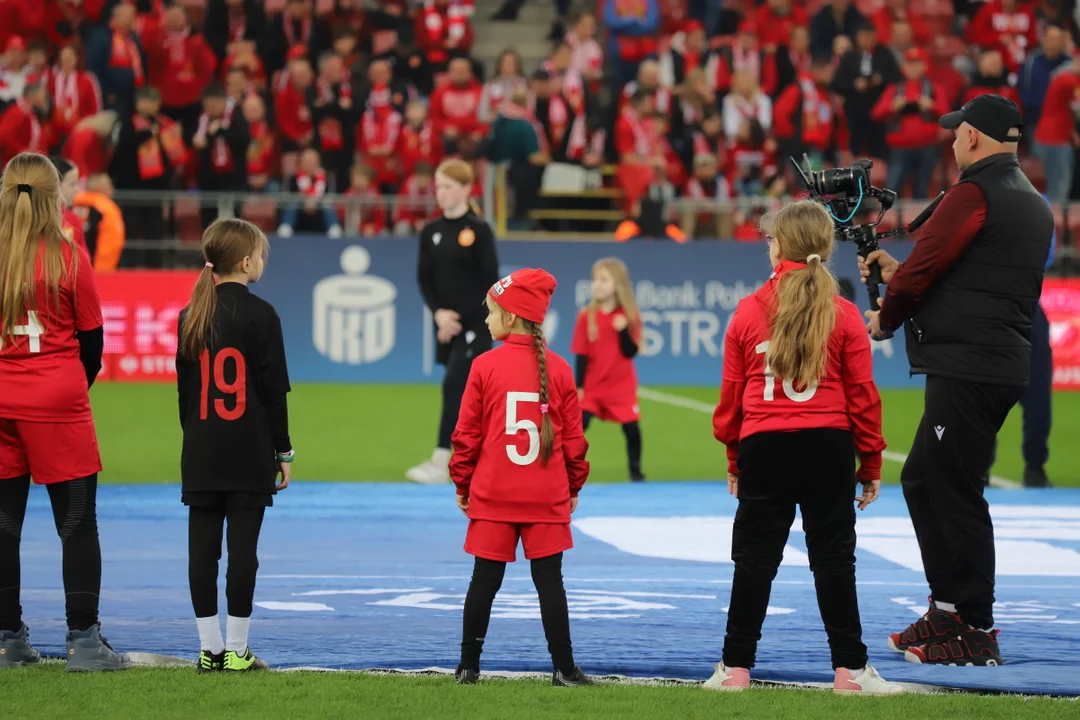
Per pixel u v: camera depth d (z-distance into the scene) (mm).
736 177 70250
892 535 31984
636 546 30344
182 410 19547
